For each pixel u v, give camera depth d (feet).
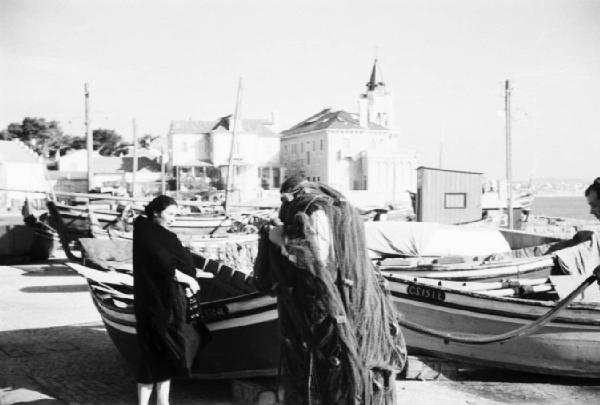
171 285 16.21
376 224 35.73
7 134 376.89
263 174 318.45
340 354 11.09
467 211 87.04
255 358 19.22
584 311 21.07
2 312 35.47
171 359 16.11
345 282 11.38
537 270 30.12
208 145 296.92
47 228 64.75
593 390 21.18
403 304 24.61
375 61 348.18
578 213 278.05
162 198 17.01
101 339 28.55
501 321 22.31
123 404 19.44
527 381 22.33
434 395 20.45
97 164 303.07
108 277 24.09
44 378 22.29
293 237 11.24
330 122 289.53
